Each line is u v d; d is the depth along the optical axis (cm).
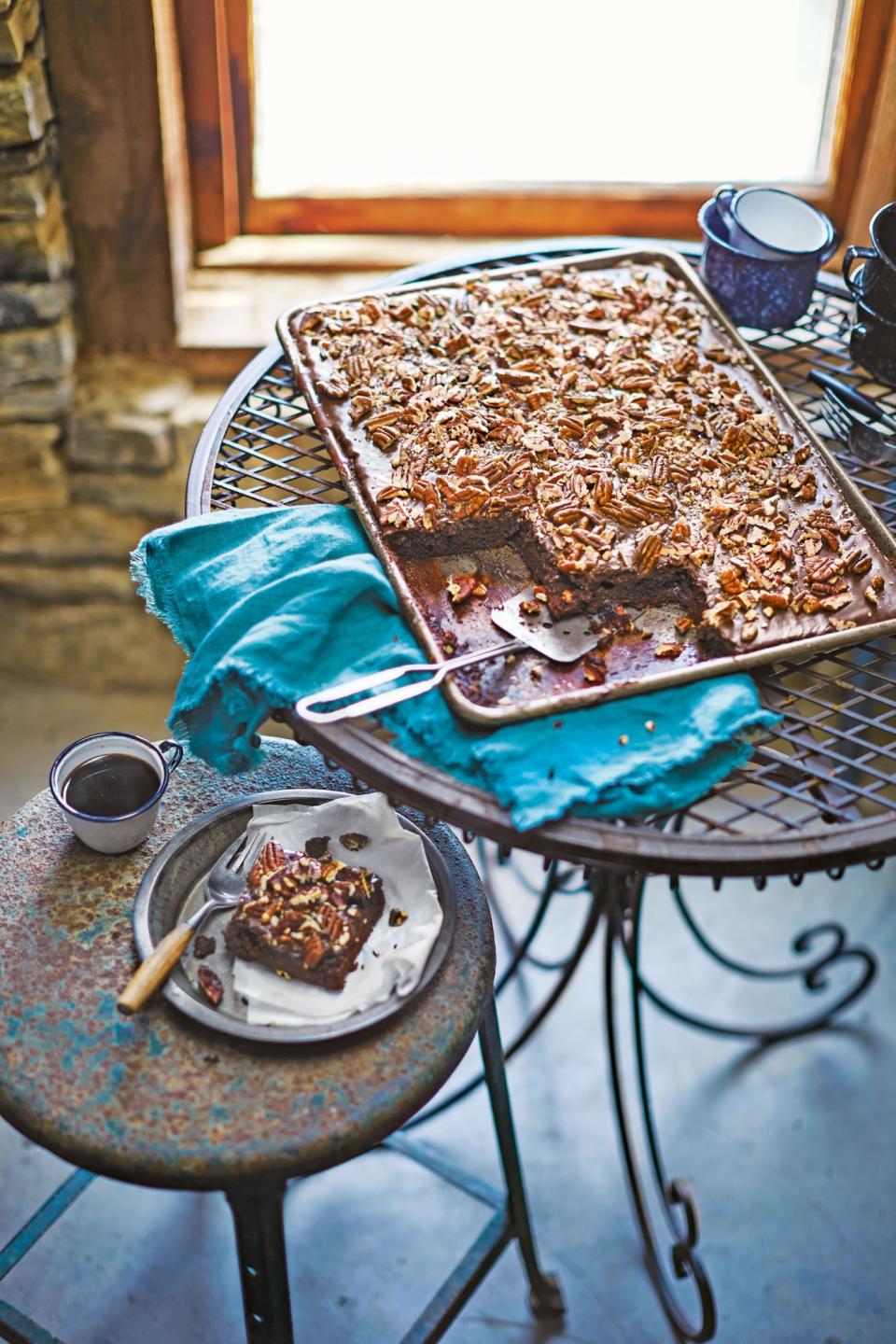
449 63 175
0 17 146
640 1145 162
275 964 106
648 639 111
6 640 197
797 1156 161
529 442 121
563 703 103
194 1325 146
